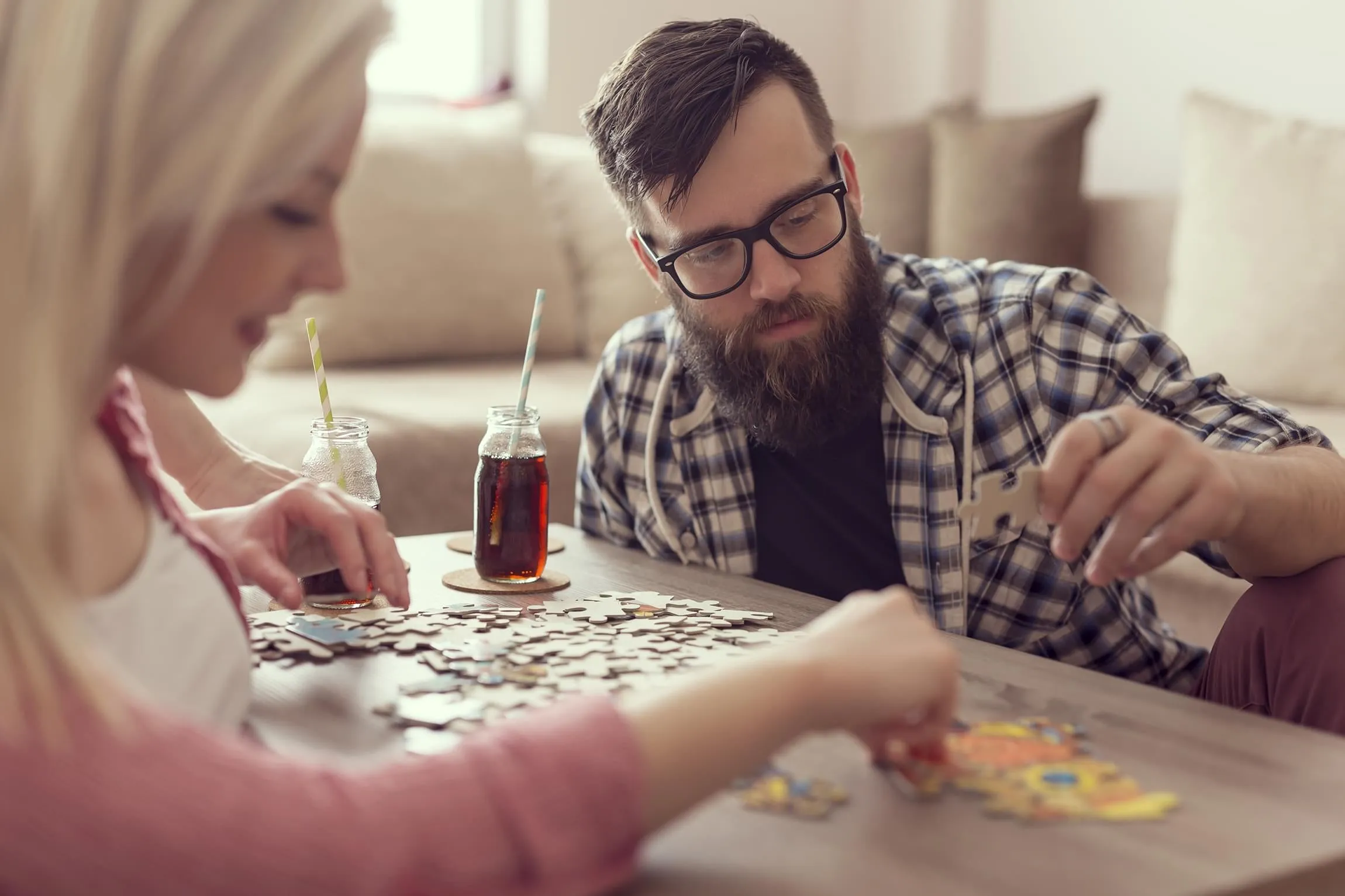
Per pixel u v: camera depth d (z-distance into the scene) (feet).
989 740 2.97
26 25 2.07
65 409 2.07
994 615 5.36
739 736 2.38
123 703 1.99
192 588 3.00
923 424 5.37
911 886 2.30
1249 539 3.87
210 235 2.14
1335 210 9.78
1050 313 5.44
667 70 5.05
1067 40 13.46
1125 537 3.43
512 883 2.16
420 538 5.32
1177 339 10.48
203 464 4.61
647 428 5.77
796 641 2.68
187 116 2.11
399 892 2.06
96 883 1.89
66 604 2.01
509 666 3.43
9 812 1.87
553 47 13.78
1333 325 9.62
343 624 3.87
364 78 2.37
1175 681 5.44
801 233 5.01
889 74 15.21
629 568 4.75
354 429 4.64
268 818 1.97
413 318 11.18
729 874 2.35
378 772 2.17
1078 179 11.86
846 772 2.81
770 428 5.24
